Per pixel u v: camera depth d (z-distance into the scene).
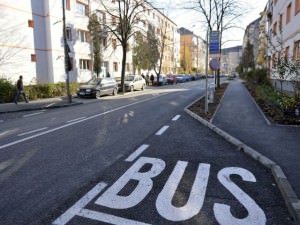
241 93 20.36
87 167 4.75
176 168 4.64
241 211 3.20
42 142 6.56
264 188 3.84
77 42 26.67
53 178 4.27
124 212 3.19
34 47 22.06
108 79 21.11
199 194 3.65
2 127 8.84
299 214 2.94
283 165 4.67
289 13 18.94
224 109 11.82
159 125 8.60
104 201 3.47
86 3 27.98
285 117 8.85
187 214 3.13
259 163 4.89
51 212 3.21
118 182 4.07
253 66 41.03
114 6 32.09
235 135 6.89
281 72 11.45
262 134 7.00
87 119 10.04
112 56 33.41
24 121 10.00
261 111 11.13
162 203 3.40
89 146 6.12
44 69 23.20
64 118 10.43
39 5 22.44
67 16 25.03
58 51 23.89
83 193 3.71
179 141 6.48
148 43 37.41
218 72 25.69
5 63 19.62
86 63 28.72
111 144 6.27
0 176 4.39
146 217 3.07
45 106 14.02
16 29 20.36
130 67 38.56
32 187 3.94
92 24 26.73
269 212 3.18
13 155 5.52
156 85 36.09
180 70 71.94
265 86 18.69
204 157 5.23
